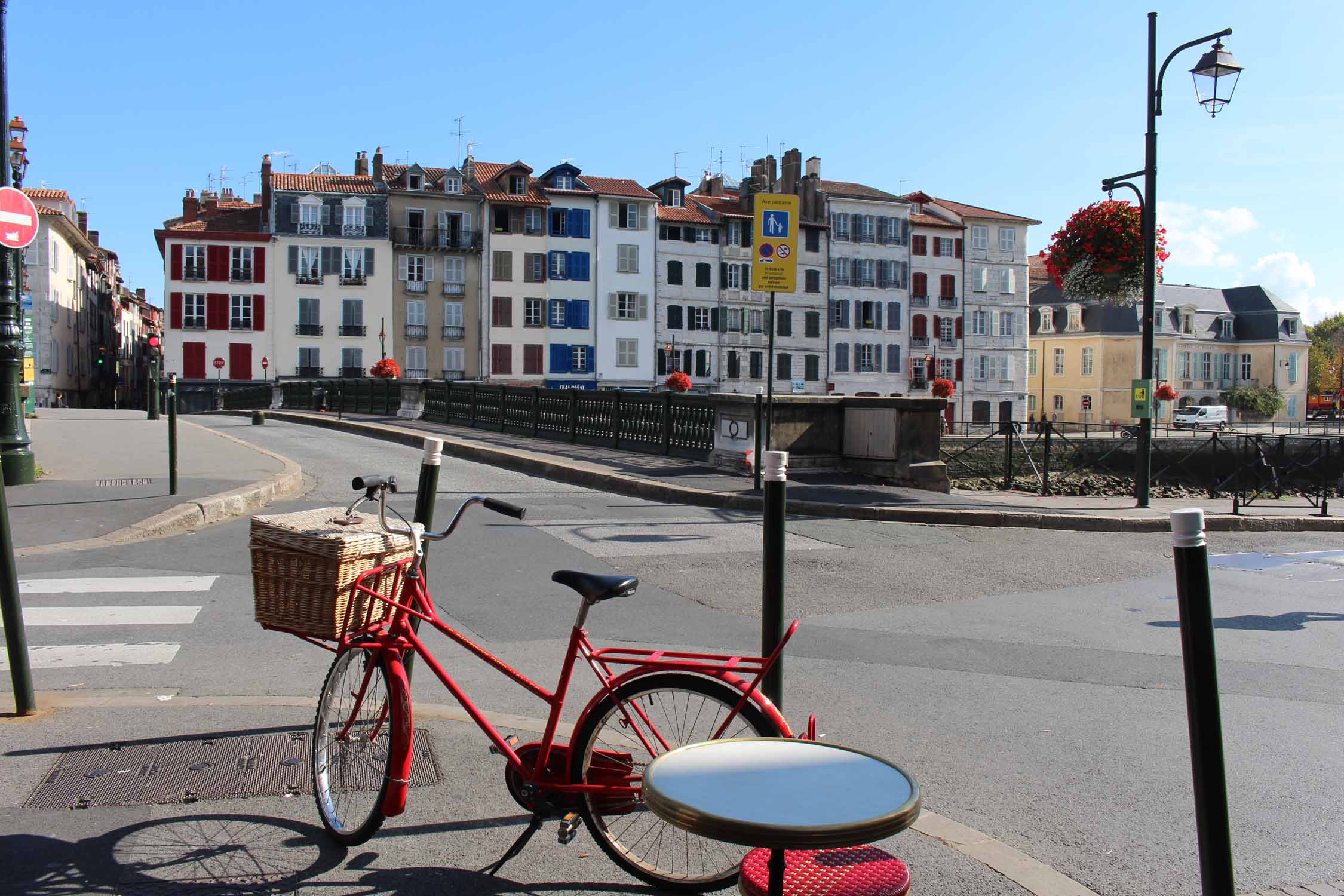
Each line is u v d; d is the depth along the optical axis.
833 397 16.88
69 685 5.68
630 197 69.88
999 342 80.12
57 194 64.38
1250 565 11.35
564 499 13.95
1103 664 6.77
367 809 3.66
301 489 14.36
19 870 3.38
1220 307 91.94
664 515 12.77
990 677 6.36
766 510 4.48
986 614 8.24
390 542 3.81
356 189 67.00
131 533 10.20
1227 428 68.25
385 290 67.06
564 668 3.50
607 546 10.50
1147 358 14.94
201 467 15.20
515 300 68.69
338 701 3.77
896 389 76.31
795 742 2.56
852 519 13.20
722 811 2.15
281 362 65.44
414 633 3.71
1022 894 3.43
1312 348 111.38
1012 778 4.64
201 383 64.00
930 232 77.69
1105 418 82.50
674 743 3.35
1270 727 5.54
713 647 6.92
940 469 15.54
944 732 5.29
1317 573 10.84
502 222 68.56
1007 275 80.31
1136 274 15.26
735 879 3.35
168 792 4.09
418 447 21.95
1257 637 7.76
